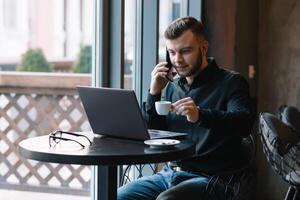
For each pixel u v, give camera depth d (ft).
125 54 10.55
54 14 12.67
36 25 12.68
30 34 12.55
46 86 12.48
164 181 8.62
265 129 9.96
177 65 8.40
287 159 10.00
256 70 15.98
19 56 12.41
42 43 12.75
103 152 6.62
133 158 6.51
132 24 11.51
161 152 6.70
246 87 8.54
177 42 8.30
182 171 8.55
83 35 11.42
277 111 14.74
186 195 7.67
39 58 12.67
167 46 8.48
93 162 6.42
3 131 12.32
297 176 9.96
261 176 16.05
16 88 12.28
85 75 11.66
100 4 9.80
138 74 11.96
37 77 12.40
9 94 12.24
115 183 7.25
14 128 12.37
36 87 12.42
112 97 7.30
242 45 14.89
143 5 11.88
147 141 7.21
